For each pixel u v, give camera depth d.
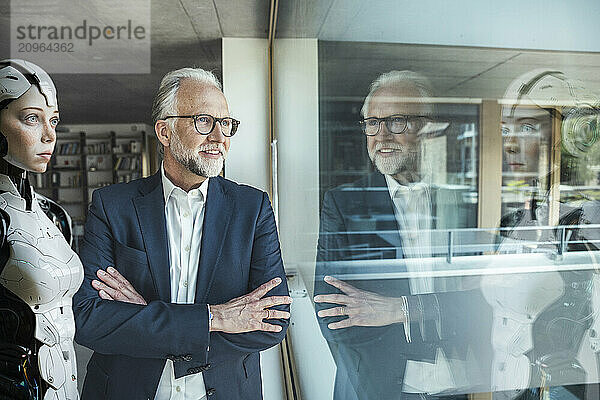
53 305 1.41
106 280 1.54
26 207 1.39
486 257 0.40
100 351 1.48
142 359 1.52
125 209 1.62
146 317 1.45
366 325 0.82
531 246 0.35
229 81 4.29
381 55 0.68
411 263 0.59
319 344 1.47
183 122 1.61
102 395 1.55
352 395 0.96
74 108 8.91
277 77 3.46
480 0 0.39
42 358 1.36
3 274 1.31
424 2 0.51
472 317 0.44
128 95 7.76
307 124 1.65
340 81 1.01
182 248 1.61
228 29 4.18
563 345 0.32
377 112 0.71
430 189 0.52
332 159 1.13
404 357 0.63
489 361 0.41
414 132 0.56
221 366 1.54
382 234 0.71
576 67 0.29
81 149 10.48
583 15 0.28
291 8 2.26
